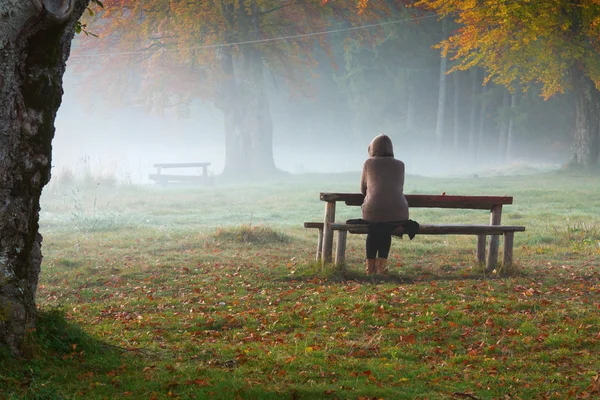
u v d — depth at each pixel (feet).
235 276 32.24
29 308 17.43
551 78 111.55
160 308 26.55
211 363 18.47
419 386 17.12
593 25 95.81
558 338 21.43
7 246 16.70
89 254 40.47
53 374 16.03
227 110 128.88
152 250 41.96
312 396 15.65
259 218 63.36
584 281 30.40
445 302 26.27
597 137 122.11
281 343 21.27
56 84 17.67
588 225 50.65
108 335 21.57
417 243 44.57
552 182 106.42
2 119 16.29
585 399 16.08
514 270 32.27
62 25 16.97
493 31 100.78
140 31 117.91
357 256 39.01
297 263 35.04
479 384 17.35
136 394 15.46
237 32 121.70
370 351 20.48
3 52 16.14
